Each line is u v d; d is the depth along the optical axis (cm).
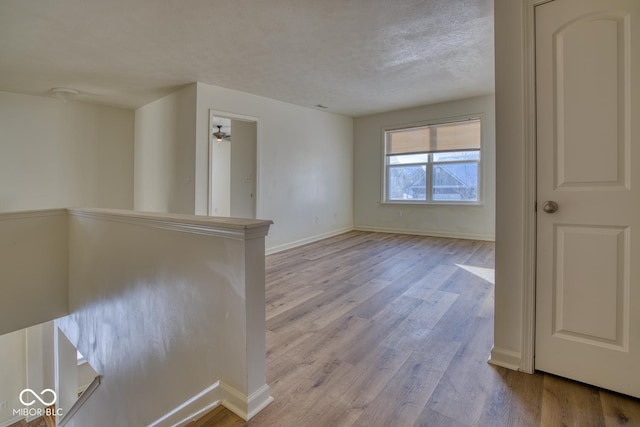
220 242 159
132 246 234
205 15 264
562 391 157
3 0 238
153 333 216
